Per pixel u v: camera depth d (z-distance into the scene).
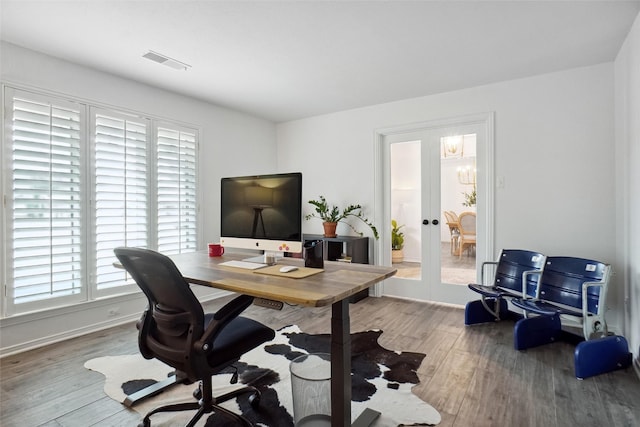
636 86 2.23
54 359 2.37
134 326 3.03
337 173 4.38
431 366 2.24
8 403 1.84
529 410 1.75
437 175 3.74
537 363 2.28
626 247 2.57
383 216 4.09
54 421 1.69
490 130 3.35
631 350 2.42
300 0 2.00
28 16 2.13
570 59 2.81
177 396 1.90
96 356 2.42
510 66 2.95
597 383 2.01
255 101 3.91
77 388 1.99
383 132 4.01
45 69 2.64
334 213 4.14
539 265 2.77
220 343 1.50
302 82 3.32
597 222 2.90
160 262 1.29
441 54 2.72
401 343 2.63
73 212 2.77
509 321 3.12
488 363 2.28
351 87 3.47
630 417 1.69
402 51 2.66
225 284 1.45
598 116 2.89
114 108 3.07
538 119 3.14
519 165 3.22
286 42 2.51
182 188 3.64
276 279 1.54
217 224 4.04
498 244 3.33
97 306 2.93
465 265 3.59
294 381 1.62
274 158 4.89
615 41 2.50
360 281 1.50
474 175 3.53
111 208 3.02
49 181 2.64
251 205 1.95
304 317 3.29
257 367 2.23
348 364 1.50
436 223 3.76
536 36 2.43
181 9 2.08
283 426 1.64
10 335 2.44
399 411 1.75
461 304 3.62
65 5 2.02
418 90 3.54
